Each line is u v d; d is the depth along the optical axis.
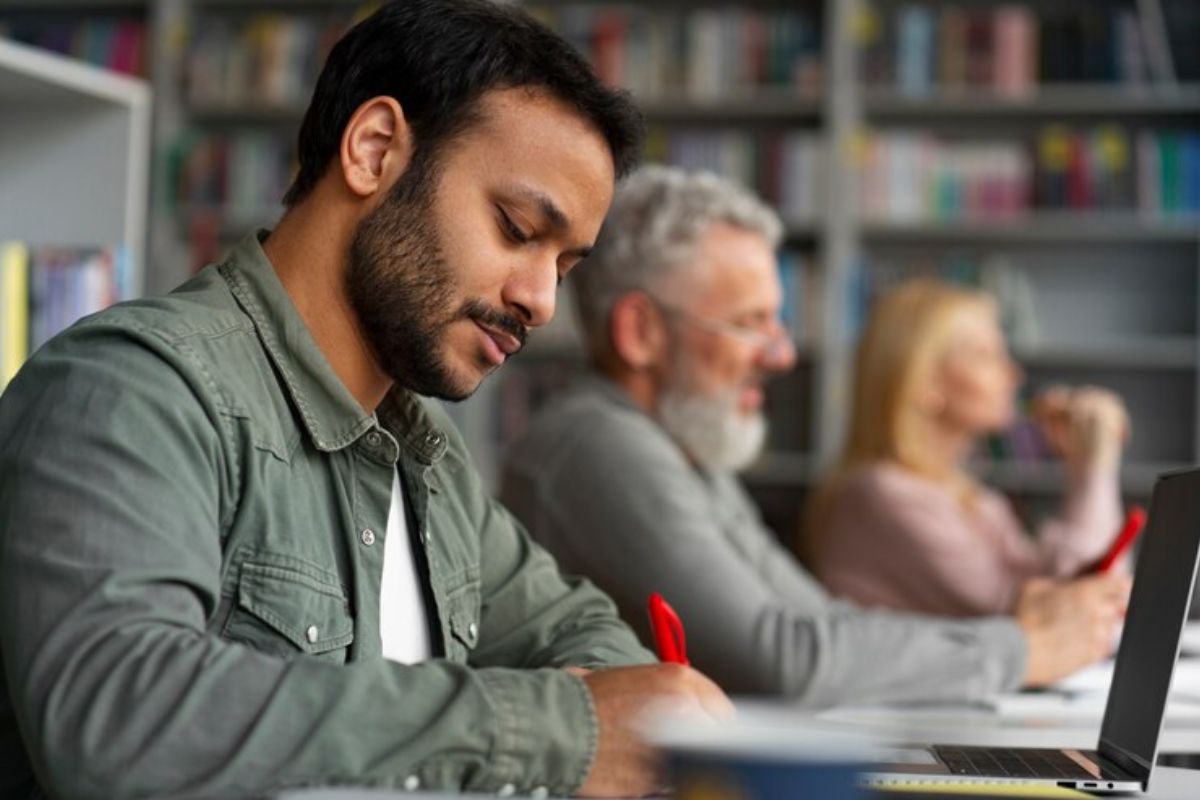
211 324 1.41
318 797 1.06
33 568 1.19
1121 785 1.41
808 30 5.96
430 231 1.42
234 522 1.39
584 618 1.89
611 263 2.78
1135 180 5.88
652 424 2.65
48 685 1.15
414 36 1.44
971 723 2.04
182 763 1.12
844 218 5.96
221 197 6.05
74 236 3.31
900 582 3.64
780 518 6.05
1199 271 6.20
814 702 2.35
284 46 6.09
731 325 2.76
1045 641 2.43
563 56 1.45
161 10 6.11
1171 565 1.52
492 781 1.18
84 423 1.25
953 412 4.08
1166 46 5.86
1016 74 5.92
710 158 5.98
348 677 1.17
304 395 1.46
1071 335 6.25
